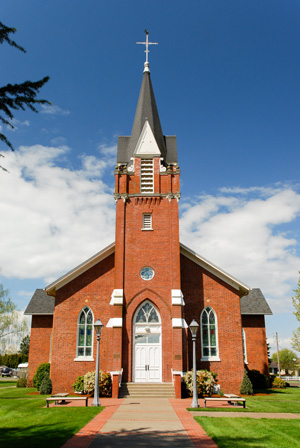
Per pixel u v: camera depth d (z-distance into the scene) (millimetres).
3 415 17750
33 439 13156
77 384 27281
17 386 36000
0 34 11195
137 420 16984
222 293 30922
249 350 38875
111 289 30641
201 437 13766
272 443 12766
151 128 34438
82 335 29812
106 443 12883
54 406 21016
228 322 30312
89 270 31031
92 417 17422
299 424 15930
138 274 29328
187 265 31422
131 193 31281
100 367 28922
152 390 26078
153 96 36469
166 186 31406
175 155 34031
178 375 25281
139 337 28438
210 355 29688
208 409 20250
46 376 28719
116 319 27922
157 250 29891
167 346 27812
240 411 19844
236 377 29234
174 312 28031
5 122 11844
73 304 30297
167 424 16094
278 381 37844
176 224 30312
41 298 40719
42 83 11594
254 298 41844
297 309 41406
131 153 34125
